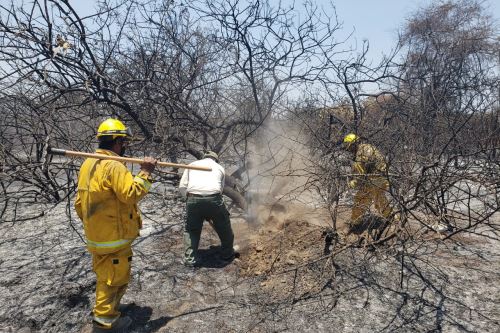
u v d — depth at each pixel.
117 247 2.79
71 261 4.15
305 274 3.64
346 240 4.18
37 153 4.75
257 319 3.08
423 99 5.26
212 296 3.45
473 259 4.05
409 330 2.90
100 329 2.90
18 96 4.42
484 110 4.27
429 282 3.58
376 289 3.46
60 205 6.38
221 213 3.89
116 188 2.72
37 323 3.09
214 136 6.03
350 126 4.92
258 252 4.17
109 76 5.21
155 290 3.55
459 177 3.43
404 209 3.37
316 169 4.36
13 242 4.78
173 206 6.05
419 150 3.94
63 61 4.36
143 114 5.46
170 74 5.50
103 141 2.96
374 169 3.88
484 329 2.90
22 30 4.01
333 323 3.00
